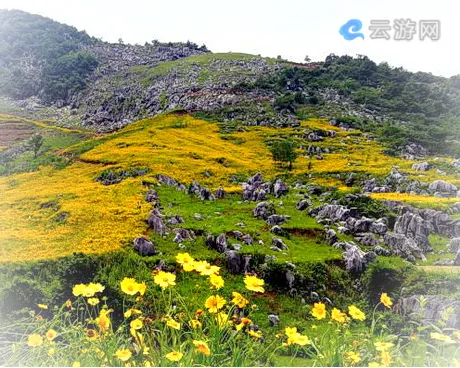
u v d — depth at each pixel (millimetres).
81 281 27688
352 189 55125
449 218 43375
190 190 51281
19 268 28656
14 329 7922
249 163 74438
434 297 26672
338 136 96562
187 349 5312
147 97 144250
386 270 32312
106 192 49781
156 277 5180
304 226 40062
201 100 124812
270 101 119500
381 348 5117
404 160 78188
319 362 5195
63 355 5246
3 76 186625
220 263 32094
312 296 29891
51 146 104188
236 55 181125
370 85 137000
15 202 48750
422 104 119062
